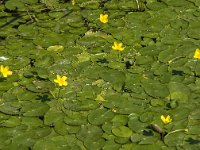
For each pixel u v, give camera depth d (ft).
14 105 7.02
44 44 7.97
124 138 6.56
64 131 6.68
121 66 7.53
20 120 6.84
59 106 7.00
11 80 7.39
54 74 7.46
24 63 7.65
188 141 6.48
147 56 7.66
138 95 7.09
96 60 7.64
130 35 8.05
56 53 7.80
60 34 8.14
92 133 6.64
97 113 6.88
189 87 7.16
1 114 6.91
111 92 7.16
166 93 7.09
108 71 7.45
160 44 7.84
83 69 7.50
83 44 7.93
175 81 7.24
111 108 6.93
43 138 6.61
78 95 7.13
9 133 6.68
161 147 6.43
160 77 7.32
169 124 6.68
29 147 6.52
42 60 7.70
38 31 8.23
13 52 7.84
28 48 7.91
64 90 7.22
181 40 7.89
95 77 7.38
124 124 6.72
